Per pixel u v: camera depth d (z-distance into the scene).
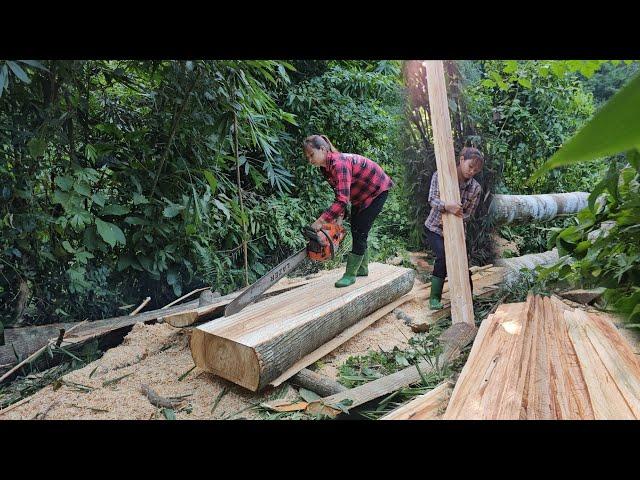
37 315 3.38
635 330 2.55
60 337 2.75
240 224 4.23
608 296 2.85
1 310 3.16
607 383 1.86
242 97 3.73
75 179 3.17
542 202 5.00
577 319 2.65
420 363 2.79
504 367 2.10
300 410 2.25
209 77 3.48
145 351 2.93
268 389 2.50
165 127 3.73
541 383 1.92
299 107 5.37
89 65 3.34
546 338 2.42
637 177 2.67
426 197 5.59
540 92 5.42
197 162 3.96
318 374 2.67
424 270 5.15
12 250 2.99
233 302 2.80
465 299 3.31
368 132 6.10
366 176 3.36
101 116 3.74
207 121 3.74
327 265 5.10
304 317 2.77
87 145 3.20
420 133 5.40
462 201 3.64
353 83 5.92
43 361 2.84
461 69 4.90
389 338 3.30
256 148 4.86
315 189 5.61
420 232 5.70
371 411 2.28
